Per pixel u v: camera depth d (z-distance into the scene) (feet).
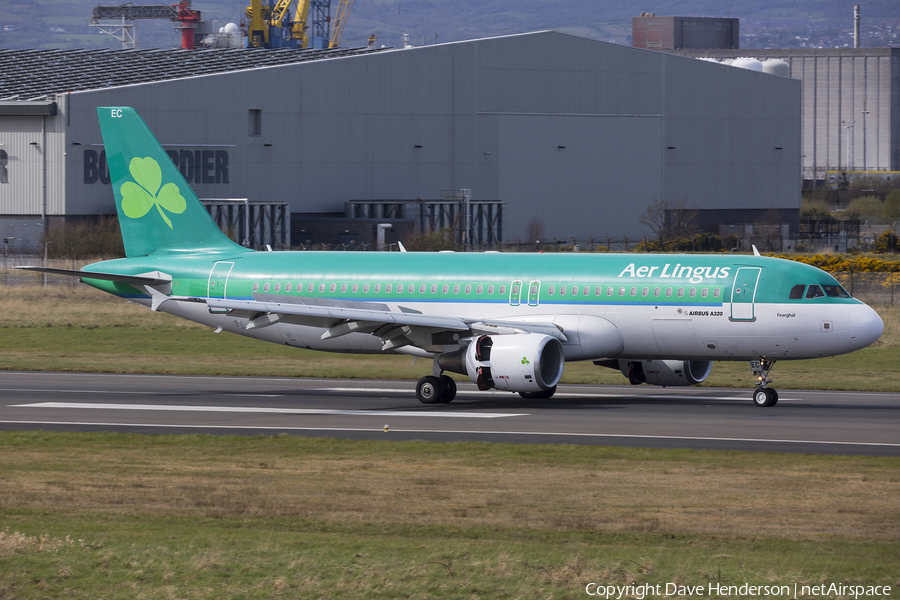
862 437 346.95
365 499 255.50
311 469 295.48
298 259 504.84
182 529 219.82
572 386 510.58
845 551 201.77
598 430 364.17
